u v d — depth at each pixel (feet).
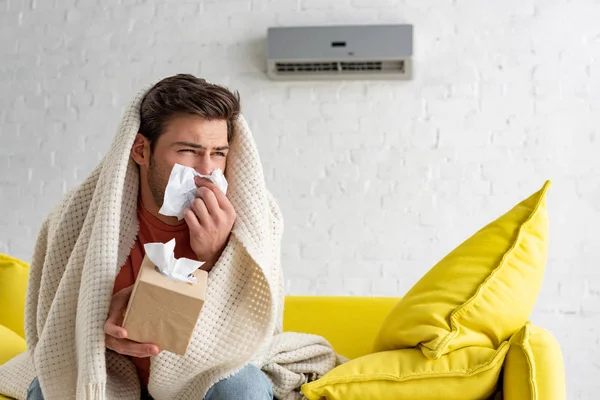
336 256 13.30
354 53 13.07
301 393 6.97
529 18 13.20
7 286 9.05
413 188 13.24
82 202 6.53
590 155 13.00
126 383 6.40
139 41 13.83
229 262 6.16
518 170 13.07
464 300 6.59
